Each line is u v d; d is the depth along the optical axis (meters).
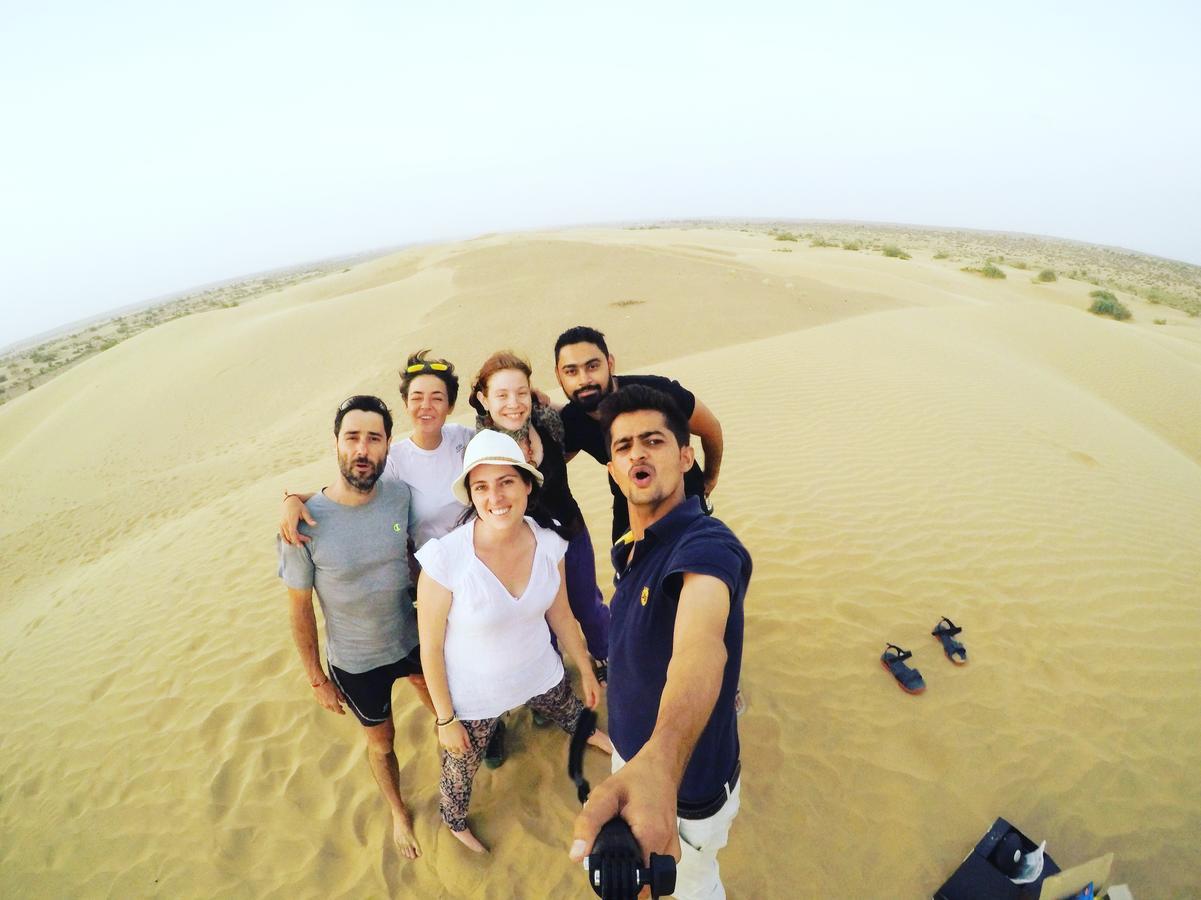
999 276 37.06
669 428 1.94
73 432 21.31
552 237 48.69
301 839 3.43
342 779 3.75
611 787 1.23
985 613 4.85
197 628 5.61
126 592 6.94
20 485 18.34
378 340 23.03
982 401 10.20
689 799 2.06
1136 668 4.27
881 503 6.69
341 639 2.99
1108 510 6.58
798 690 4.13
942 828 3.22
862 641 4.56
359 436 2.73
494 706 2.84
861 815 3.30
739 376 11.94
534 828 3.29
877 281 28.45
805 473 7.57
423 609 2.63
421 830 3.32
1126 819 3.25
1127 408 13.92
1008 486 7.09
